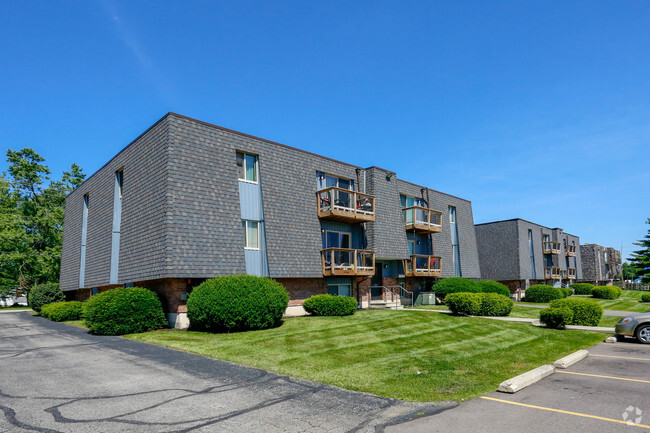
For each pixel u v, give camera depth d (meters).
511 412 6.00
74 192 25.78
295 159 19.48
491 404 6.41
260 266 17.44
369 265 21.52
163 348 11.20
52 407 6.08
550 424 5.48
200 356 10.05
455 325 14.97
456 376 8.26
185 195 15.01
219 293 13.66
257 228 17.69
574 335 13.92
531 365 9.38
